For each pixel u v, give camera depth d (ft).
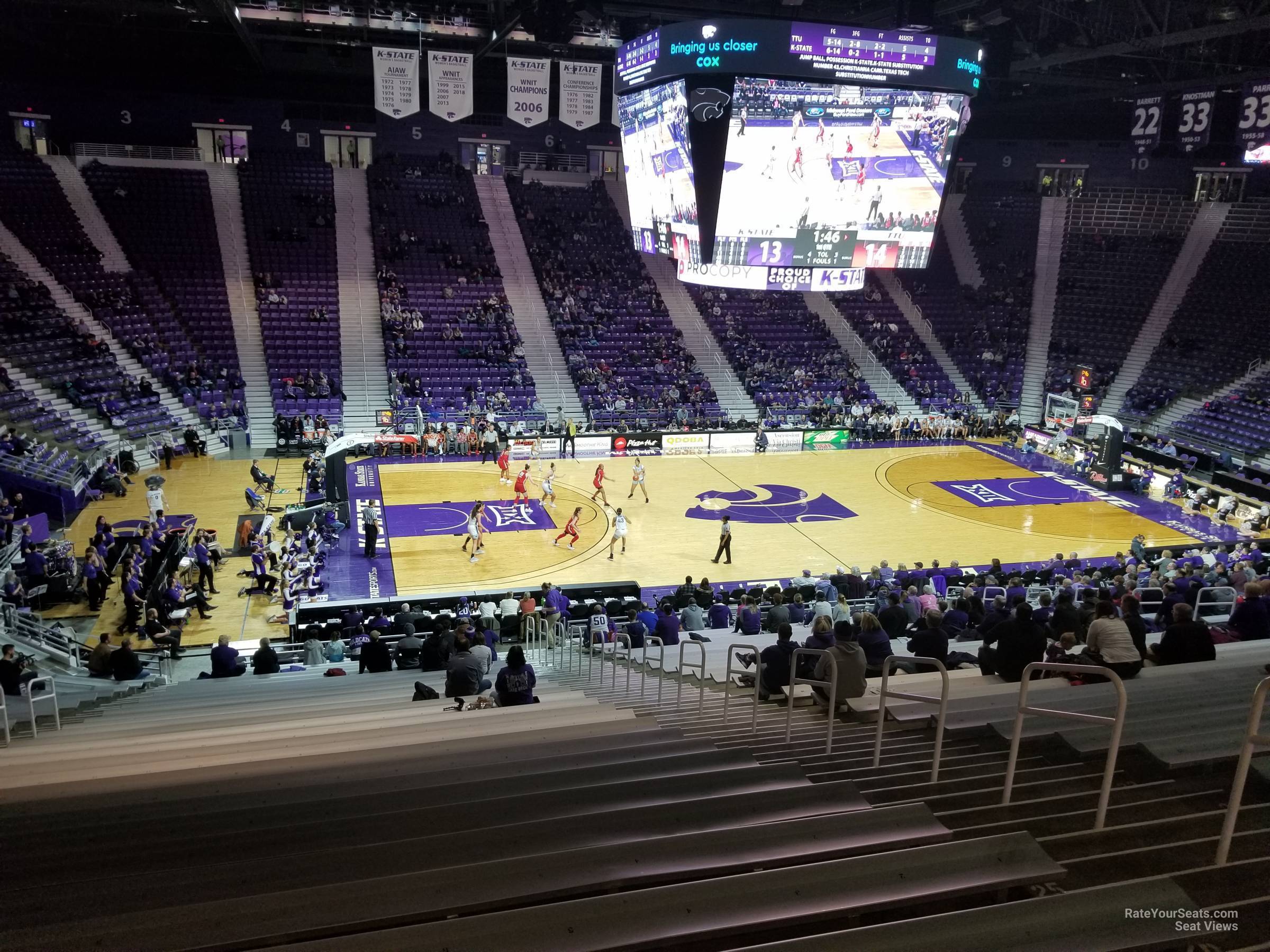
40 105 139.13
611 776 19.89
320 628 59.77
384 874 14.12
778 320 147.74
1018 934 11.96
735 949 11.46
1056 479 114.52
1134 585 57.77
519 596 67.26
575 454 117.60
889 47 81.51
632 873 13.70
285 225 139.74
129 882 13.71
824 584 68.33
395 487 102.89
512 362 129.59
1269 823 16.67
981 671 33.19
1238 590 61.05
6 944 11.62
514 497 100.48
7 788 22.11
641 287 147.43
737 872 14.12
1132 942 11.98
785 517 96.37
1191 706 24.77
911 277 161.17
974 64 84.64
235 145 150.00
